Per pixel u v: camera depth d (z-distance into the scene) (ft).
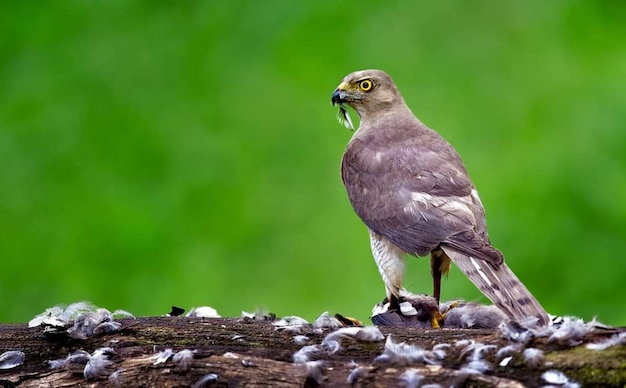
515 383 22.56
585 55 54.13
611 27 54.95
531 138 51.80
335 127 53.06
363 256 49.96
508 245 49.52
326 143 52.75
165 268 50.39
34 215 52.01
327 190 51.78
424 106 53.31
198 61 55.21
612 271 49.03
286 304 49.73
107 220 51.37
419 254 32.76
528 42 54.90
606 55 53.98
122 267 50.55
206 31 55.77
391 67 54.29
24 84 55.16
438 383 22.79
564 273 49.34
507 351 23.22
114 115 54.13
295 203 51.75
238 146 53.11
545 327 23.95
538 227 49.70
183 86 54.75
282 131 53.21
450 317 29.45
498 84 53.83
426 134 36.35
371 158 35.55
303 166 52.54
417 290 46.39
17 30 56.54
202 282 50.03
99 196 52.26
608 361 22.49
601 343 22.91
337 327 25.85
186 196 52.06
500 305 29.04
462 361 23.53
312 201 51.67
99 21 56.54
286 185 52.21
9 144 53.47
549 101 52.80
